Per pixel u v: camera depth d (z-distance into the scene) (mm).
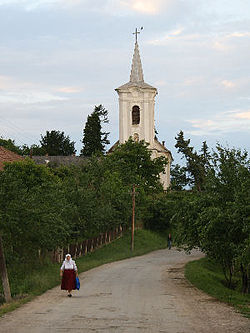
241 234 23859
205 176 26453
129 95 83688
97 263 38938
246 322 13469
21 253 27875
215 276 34812
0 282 24312
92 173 54750
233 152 25922
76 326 12469
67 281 19625
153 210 75125
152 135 83812
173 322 13219
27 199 26688
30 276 25500
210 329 12172
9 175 26062
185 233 27812
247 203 22094
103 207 50156
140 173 77000
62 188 42250
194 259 47406
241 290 29609
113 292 21328
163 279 28609
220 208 24391
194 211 26391
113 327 12312
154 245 65938
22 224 26328
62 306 16594
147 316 14305
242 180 24750
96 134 99938
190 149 94750
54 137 120375
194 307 16672
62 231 31625
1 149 50344
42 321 13312
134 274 31297
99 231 50938
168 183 88312
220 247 24625
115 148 79812
